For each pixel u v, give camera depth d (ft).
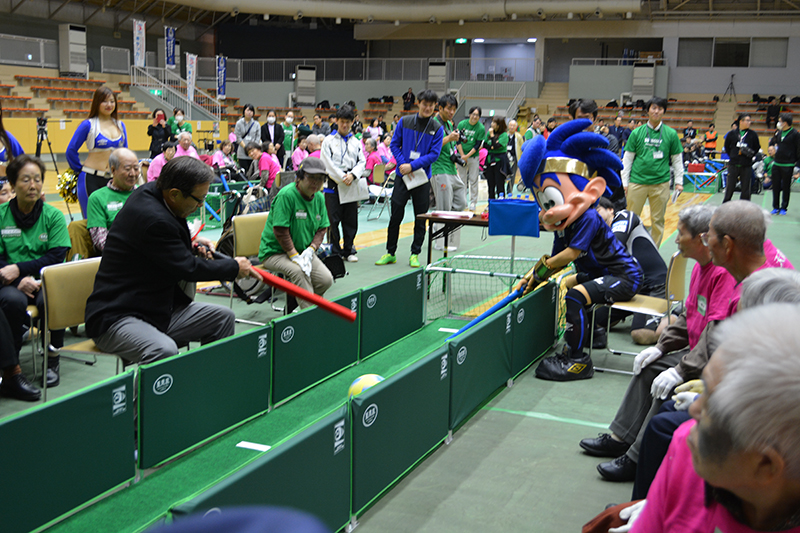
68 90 68.08
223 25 99.04
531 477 9.92
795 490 2.75
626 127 53.57
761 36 82.43
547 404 12.80
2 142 17.83
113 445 9.11
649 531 4.27
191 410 10.34
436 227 26.55
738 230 7.63
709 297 9.29
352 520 8.53
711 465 2.83
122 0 84.23
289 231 16.47
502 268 23.81
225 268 11.07
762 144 75.36
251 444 10.98
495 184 38.65
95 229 15.02
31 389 12.60
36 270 13.83
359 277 22.66
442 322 18.16
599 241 14.24
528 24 91.35
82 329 17.03
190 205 11.11
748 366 2.62
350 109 24.32
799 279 4.87
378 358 15.20
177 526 1.10
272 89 88.43
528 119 83.46
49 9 78.48
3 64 67.41
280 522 1.07
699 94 85.40
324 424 7.87
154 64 90.53
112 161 15.01
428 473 10.02
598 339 16.12
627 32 87.40
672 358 10.11
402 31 98.22
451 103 25.29
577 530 8.51
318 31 101.50
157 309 11.21
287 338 12.30
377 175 44.09
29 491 8.04
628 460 9.77
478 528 8.52
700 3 83.71
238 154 43.01
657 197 23.35
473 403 11.93
